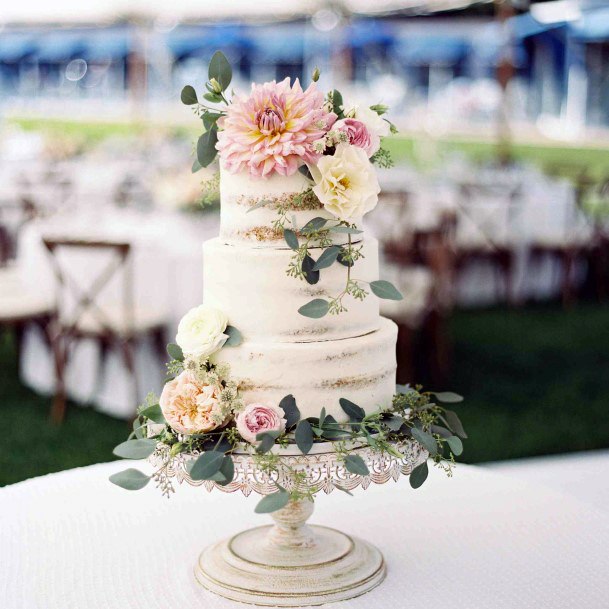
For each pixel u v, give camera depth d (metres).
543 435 5.54
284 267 2.05
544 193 8.62
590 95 24.64
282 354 2.03
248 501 2.59
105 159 9.80
